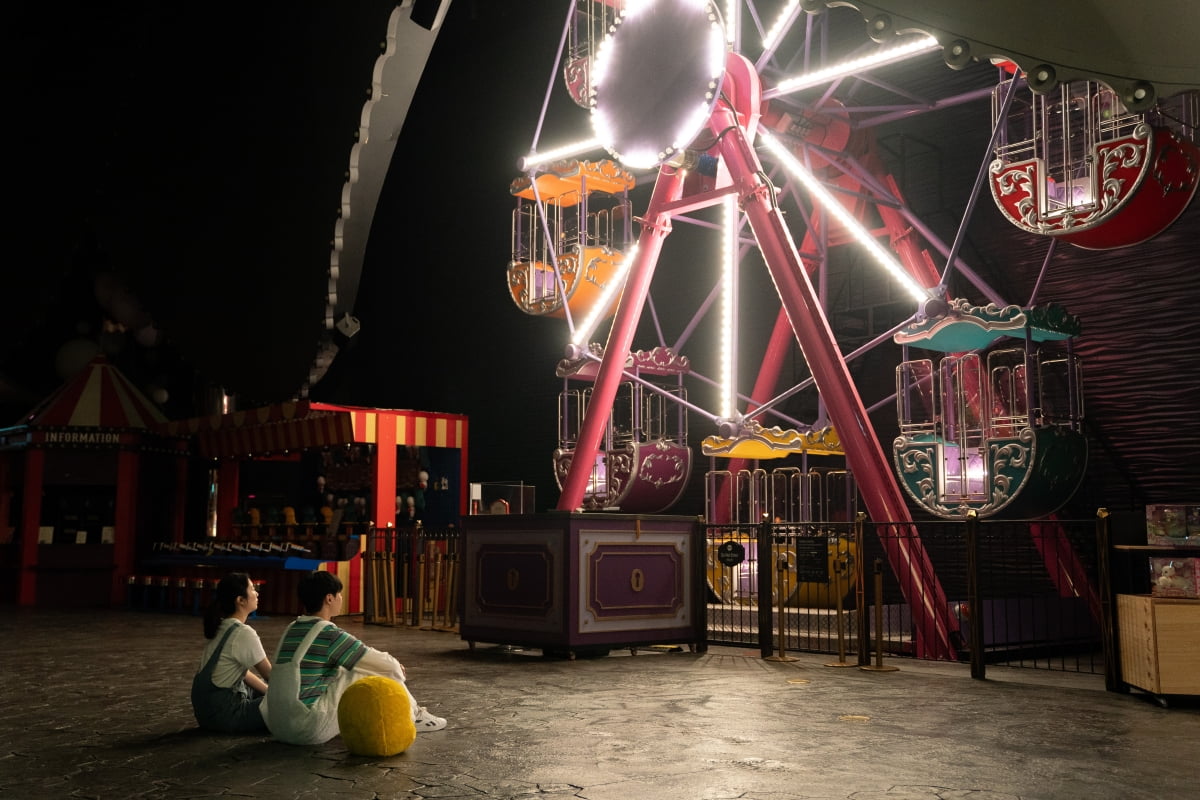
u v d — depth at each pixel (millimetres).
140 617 15875
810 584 13227
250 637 6242
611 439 15062
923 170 14375
